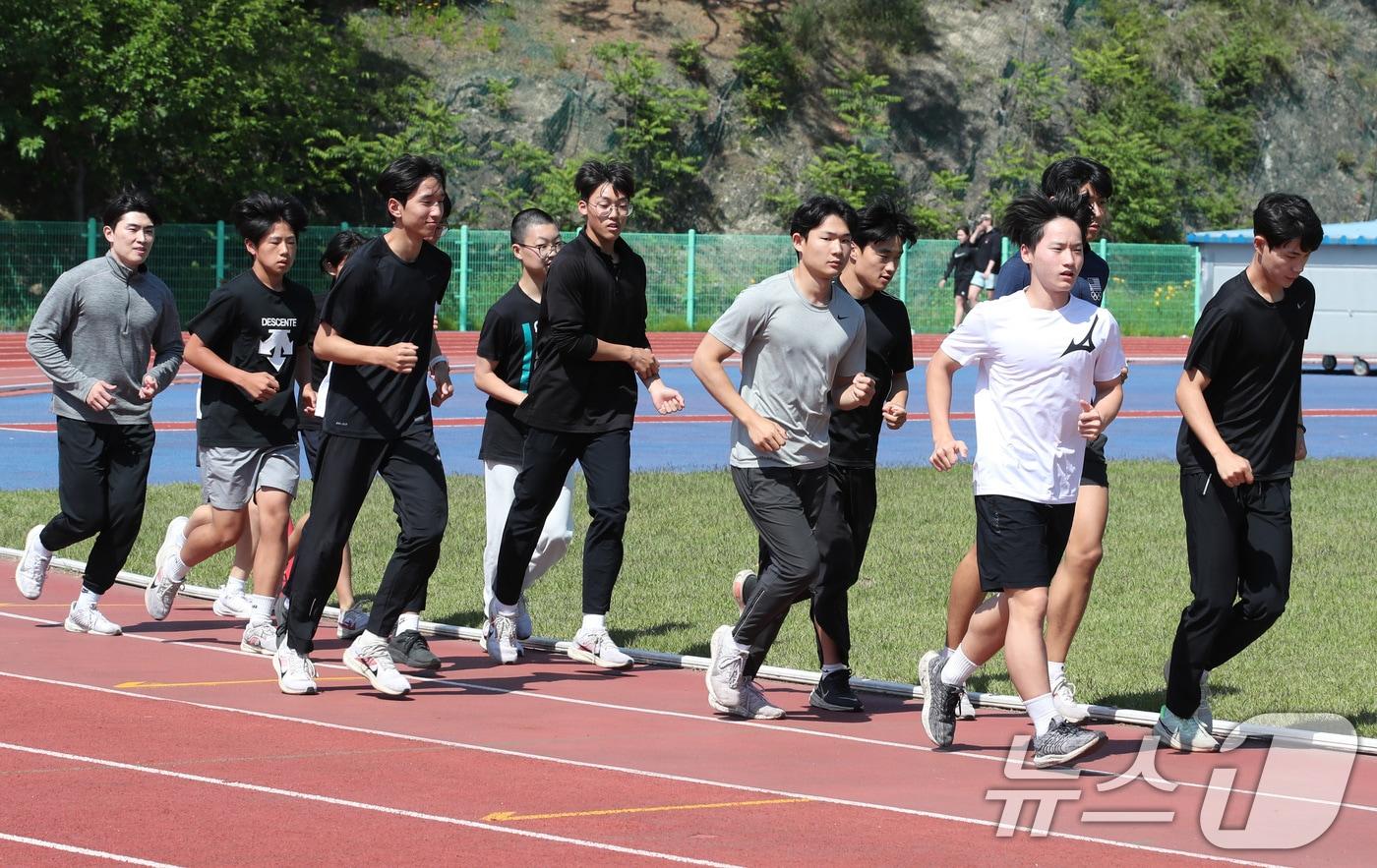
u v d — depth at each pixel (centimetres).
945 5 8231
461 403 3897
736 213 7219
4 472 2583
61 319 1345
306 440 1452
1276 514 1052
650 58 7212
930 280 6606
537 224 1371
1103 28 8656
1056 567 1055
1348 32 9094
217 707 1134
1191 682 1060
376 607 1198
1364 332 4969
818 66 7738
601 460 1298
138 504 1389
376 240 1188
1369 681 1288
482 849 801
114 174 5875
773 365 1112
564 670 1316
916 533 2041
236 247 5719
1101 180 1173
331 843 805
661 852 803
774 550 1113
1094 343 1005
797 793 931
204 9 5884
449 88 6944
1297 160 8531
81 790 898
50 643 1360
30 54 5453
